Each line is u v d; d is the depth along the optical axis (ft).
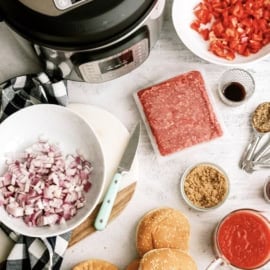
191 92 3.84
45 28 3.07
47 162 3.66
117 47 3.26
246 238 3.58
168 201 3.80
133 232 3.77
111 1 3.00
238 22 3.83
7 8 3.10
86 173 3.69
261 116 3.83
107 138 3.81
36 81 3.71
